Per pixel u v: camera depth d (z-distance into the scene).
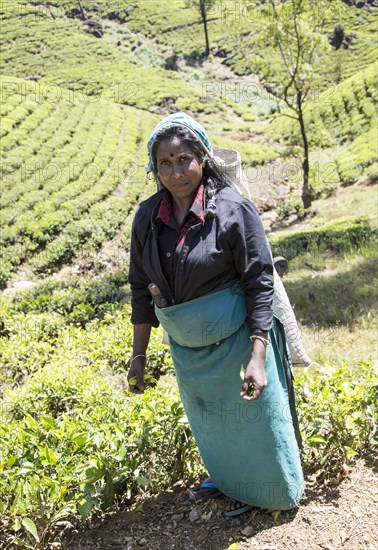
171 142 2.58
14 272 20.31
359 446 3.44
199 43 62.66
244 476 2.92
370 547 2.70
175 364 2.84
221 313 2.64
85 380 5.84
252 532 2.91
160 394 3.86
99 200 26.23
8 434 3.64
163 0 72.69
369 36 58.50
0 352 8.25
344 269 9.88
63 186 27.64
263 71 26.95
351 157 27.27
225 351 2.70
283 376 2.92
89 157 31.84
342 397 3.25
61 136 34.91
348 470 3.25
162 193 2.75
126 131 38.38
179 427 3.41
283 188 26.59
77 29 68.06
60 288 14.52
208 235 2.60
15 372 7.76
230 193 2.67
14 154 30.88
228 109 47.81
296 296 8.41
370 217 15.82
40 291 14.63
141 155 34.16
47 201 25.05
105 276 15.05
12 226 22.62
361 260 10.15
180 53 61.66
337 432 3.31
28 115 37.59
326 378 3.54
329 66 50.69
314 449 3.44
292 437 2.93
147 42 65.88
